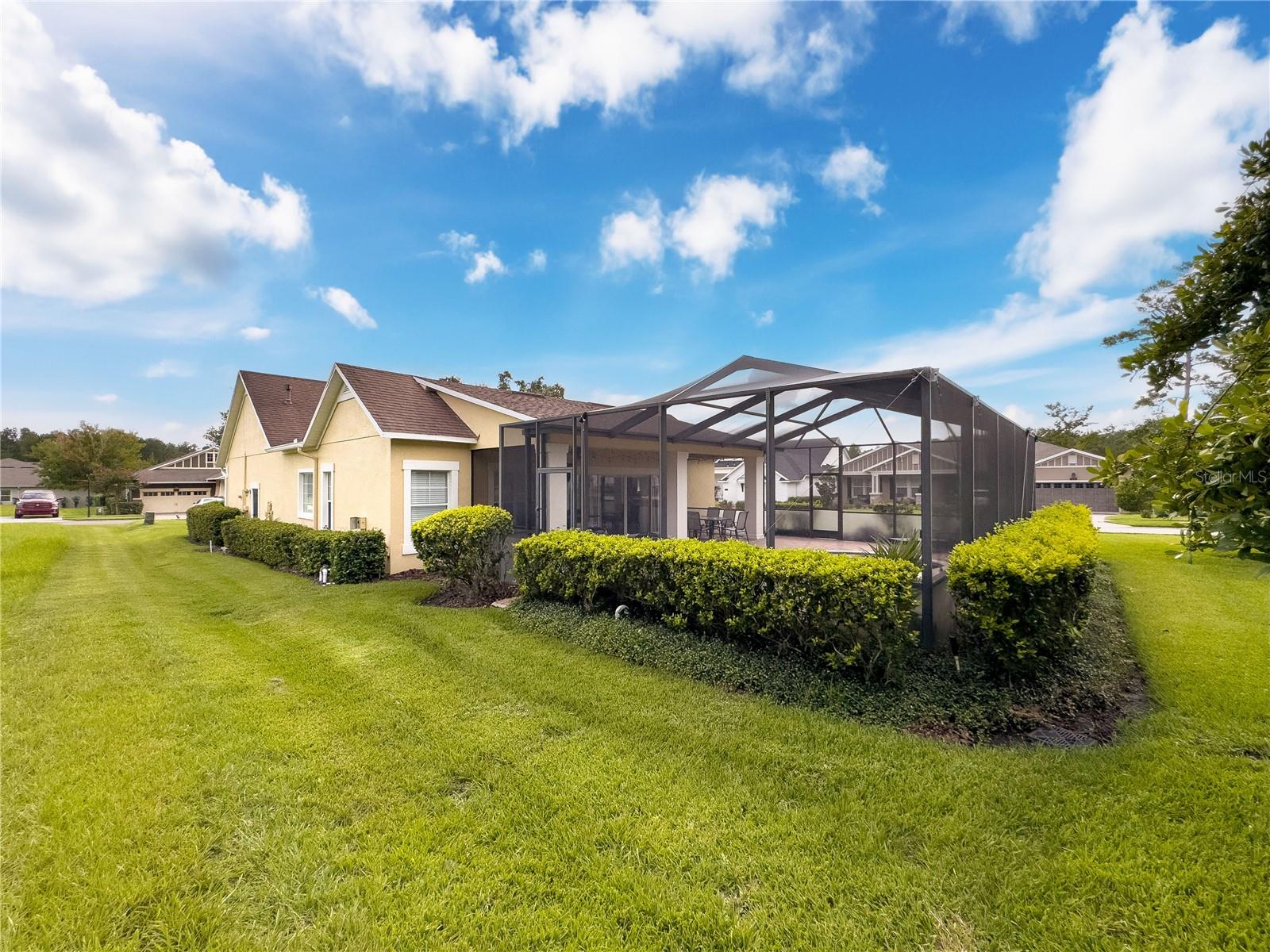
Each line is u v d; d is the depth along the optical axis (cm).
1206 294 396
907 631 504
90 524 3006
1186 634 660
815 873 279
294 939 242
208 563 1459
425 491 1264
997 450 992
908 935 241
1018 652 474
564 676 559
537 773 375
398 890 270
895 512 1213
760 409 903
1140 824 310
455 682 544
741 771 375
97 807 335
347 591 1008
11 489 6109
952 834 305
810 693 495
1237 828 304
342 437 1395
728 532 1389
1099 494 3494
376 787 359
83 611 874
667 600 651
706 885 272
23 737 426
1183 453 245
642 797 345
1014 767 373
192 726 448
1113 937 239
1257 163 388
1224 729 422
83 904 260
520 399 1509
